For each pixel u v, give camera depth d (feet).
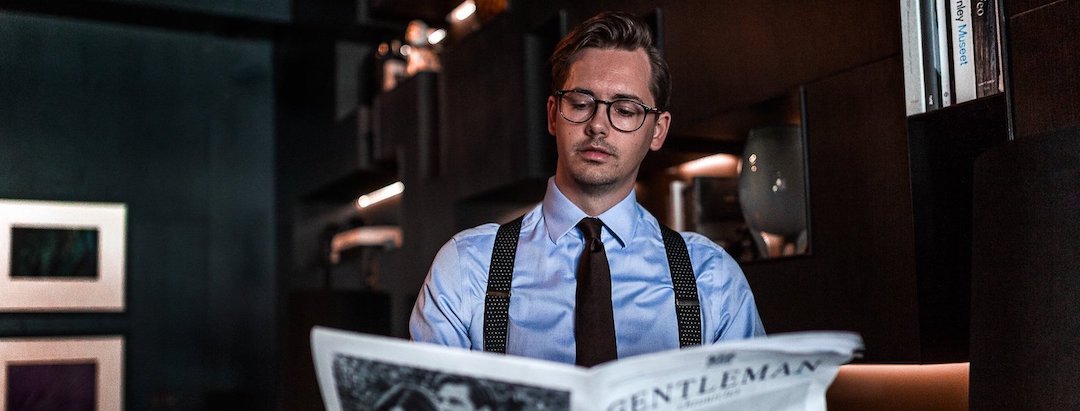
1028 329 3.77
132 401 17.10
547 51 10.21
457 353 2.94
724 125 7.57
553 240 4.73
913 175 5.70
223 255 18.03
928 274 5.72
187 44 18.19
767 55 6.85
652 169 9.12
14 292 16.49
